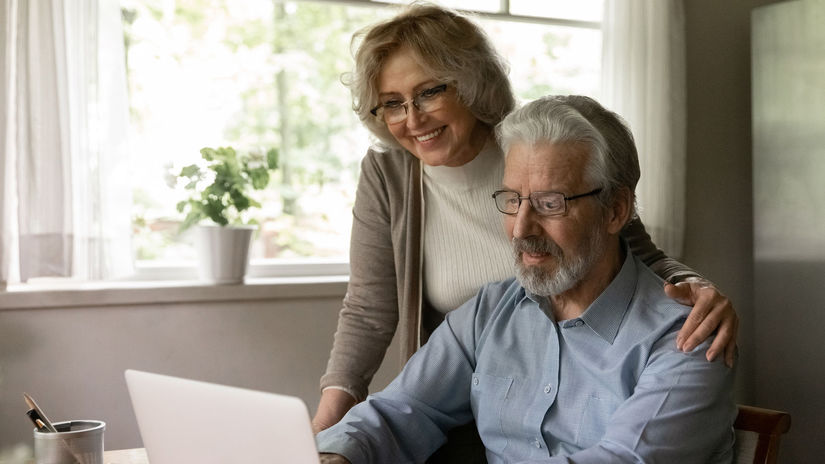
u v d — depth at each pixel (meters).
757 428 1.36
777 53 2.98
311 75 4.13
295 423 1.00
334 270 3.00
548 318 1.49
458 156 1.75
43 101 2.44
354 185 3.83
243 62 3.94
